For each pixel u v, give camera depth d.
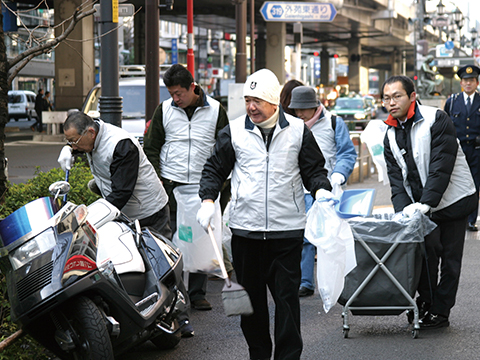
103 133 5.15
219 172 4.46
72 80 29.27
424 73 35.62
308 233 4.53
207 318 6.10
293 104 6.98
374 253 5.32
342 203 5.32
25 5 32.88
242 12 26.06
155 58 11.98
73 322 3.97
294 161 4.37
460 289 6.91
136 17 43.06
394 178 5.67
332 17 28.16
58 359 4.43
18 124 47.88
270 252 4.40
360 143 15.84
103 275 4.03
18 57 5.73
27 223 4.12
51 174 6.96
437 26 48.50
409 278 5.34
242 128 4.37
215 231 6.01
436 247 5.54
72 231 4.09
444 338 5.39
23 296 3.88
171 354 5.14
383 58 105.88
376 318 6.02
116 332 4.04
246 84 4.27
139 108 14.48
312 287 6.90
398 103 5.44
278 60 45.69
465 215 5.55
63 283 3.85
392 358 4.93
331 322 5.91
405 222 5.27
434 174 5.31
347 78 70.50
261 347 4.59
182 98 6.08
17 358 4.47
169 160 6.26
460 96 9.98
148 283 4.62
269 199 4.32
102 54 8.46
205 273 6.12
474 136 9.85
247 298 4.03
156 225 5.55
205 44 73.31
